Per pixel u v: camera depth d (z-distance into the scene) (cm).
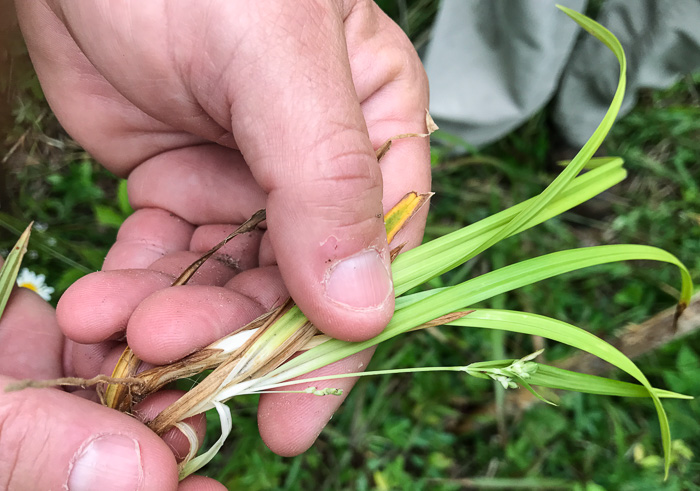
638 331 19
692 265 27
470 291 12
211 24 11
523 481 22
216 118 13
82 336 13
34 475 10
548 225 28
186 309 12
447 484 22
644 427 23
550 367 11
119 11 12
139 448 10
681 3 23
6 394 10
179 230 17
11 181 22
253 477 19
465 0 24
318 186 11
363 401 22
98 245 24
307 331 12
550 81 26
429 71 27
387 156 15
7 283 14
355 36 14
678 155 29
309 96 11
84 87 16
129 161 17
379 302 11
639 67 26
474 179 29
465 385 23
